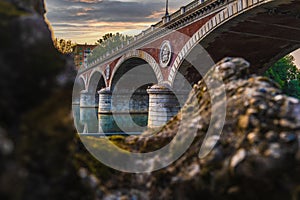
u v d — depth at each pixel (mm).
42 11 3436
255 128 2582
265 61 29719
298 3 15016
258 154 2375
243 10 16641
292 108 2594
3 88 1804
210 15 20078
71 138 2250
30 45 2082
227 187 2434
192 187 2635
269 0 14734
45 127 1969
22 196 1682
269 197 2273
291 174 2254
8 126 1784
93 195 2273
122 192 2881
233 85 3219
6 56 1893
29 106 1954
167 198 2781
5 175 1598
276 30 21000
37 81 2035
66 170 2068
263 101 2762
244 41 23266
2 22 1960
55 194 1921
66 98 2264
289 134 2412
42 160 1877
